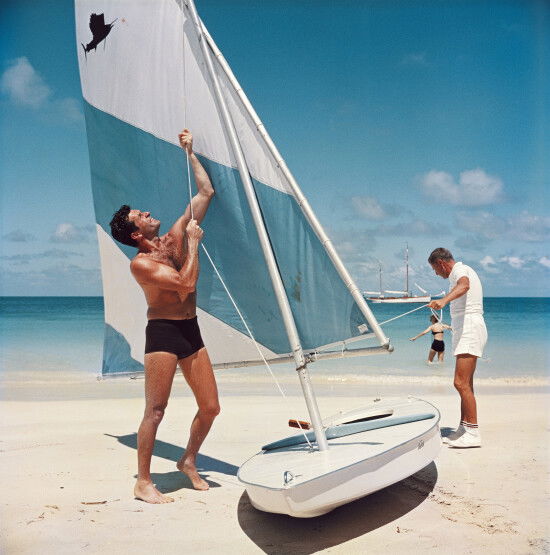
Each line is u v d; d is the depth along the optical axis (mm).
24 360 15102
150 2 4879
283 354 4555
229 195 4562
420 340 20344
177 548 3404
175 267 4461
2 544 3457
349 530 3629
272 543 3459
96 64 5281
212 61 4488
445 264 5496
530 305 54781
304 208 4145
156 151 4922
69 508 4078
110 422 6914
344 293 4129
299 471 3463
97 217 5508
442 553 3270
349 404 8188
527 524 3674
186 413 7742
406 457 3770
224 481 4730
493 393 9352
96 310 43250
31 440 6016
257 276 4574
